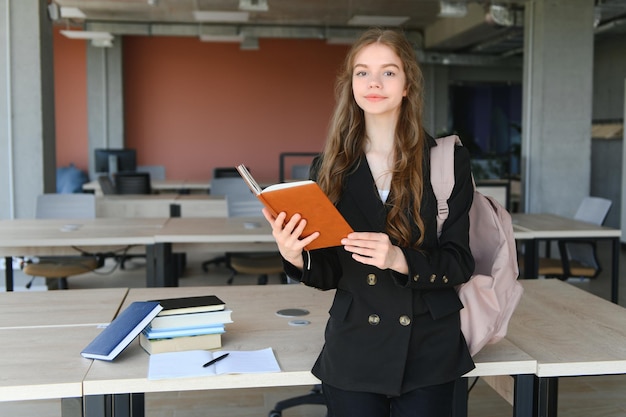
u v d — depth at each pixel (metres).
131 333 2.02
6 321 2.43
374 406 1.80
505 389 2.29
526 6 7.91
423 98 1.84
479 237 1.99
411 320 1.77
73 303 2.69
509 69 13.80
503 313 1.94
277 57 12.70
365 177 1.83
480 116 13.87
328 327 1.88
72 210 5.70
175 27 11.01
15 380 1.85
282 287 2.98
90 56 11.77
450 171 1.79
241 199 5.72
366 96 1.79
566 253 5.05
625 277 6.89
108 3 9.30
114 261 7.65
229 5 9.35
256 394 3.71
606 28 9.41
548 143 7.71
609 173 10.14
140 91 12.48
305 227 1.67
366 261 1.67
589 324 2.43
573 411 3.52
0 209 6.63
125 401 1.89
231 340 2.23
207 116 12.64
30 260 5.45
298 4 9.30
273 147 12.80
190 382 1.89
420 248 1.77
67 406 1.99
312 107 12.81
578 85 7.70
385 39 1.80
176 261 5.34
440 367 1.79
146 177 8.38
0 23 6.53
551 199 7.75
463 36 10.81
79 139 12.50
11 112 6.58
